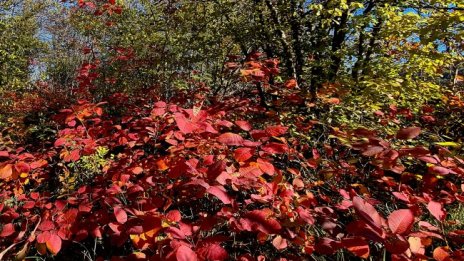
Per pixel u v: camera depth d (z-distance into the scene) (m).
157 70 7.22
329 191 3.08
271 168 1.99
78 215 2.21
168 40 7.35
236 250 2.55
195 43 6.33
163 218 1.70
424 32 3.45
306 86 5.34
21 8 11.91
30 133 7.39
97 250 3.08
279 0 5.40
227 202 1.68
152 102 5.94
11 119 7.70
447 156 1.99
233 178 1.96
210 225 1.75
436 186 2.50
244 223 1.62
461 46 4.98
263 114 4.43
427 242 1.63
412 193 2.36
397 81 4.50
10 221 2.59
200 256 1.45
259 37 5.55
